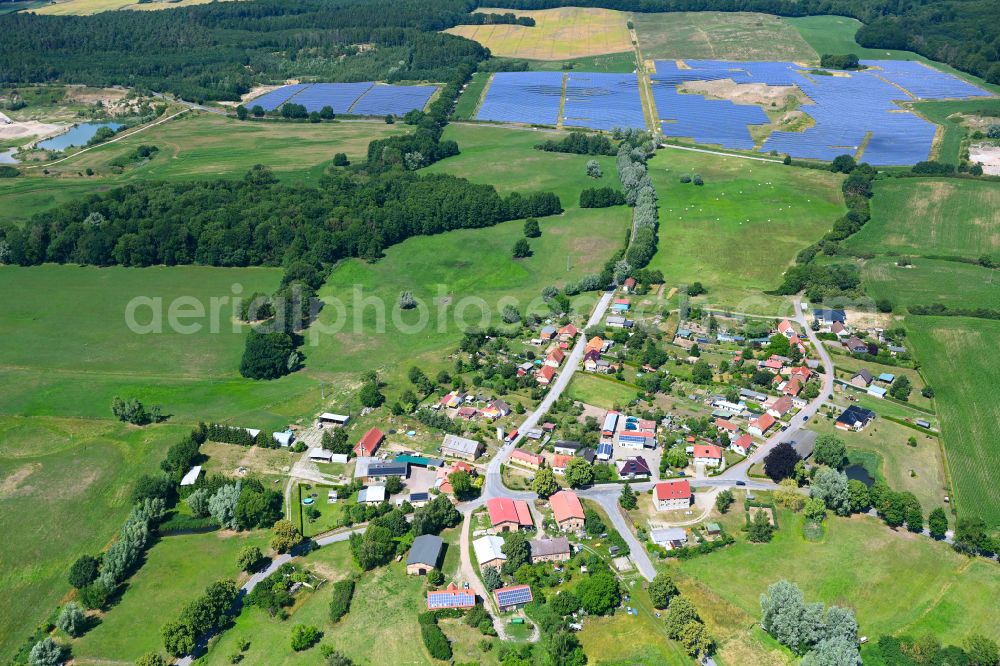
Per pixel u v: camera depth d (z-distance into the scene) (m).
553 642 146.38
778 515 182.25
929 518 175.12
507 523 178.25
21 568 172.62
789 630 147.12
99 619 159.25
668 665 146.12
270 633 155.00
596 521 178.50
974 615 153.62
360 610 159.00
